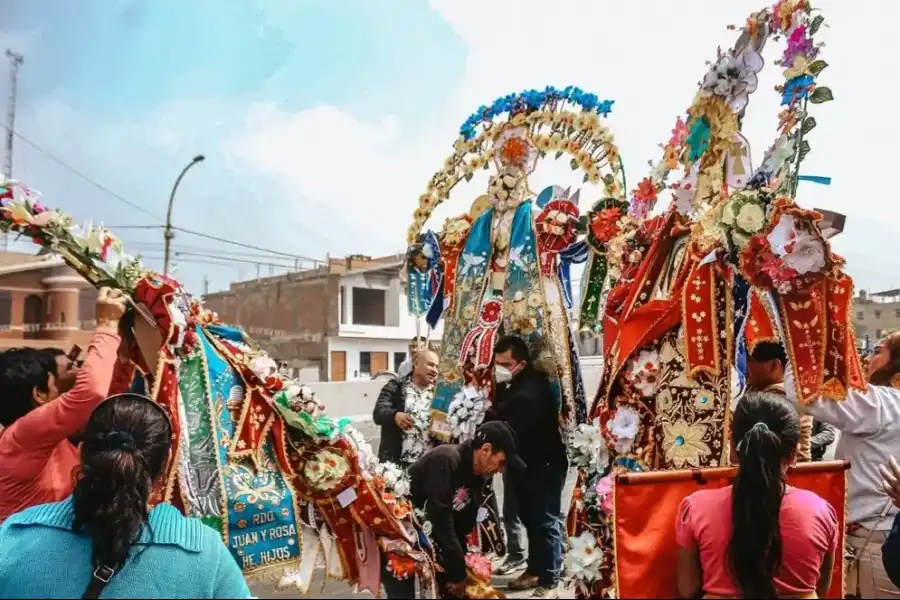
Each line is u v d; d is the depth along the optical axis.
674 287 3.21
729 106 3.25
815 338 2.81
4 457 2.47
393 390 4.76
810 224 2.72
